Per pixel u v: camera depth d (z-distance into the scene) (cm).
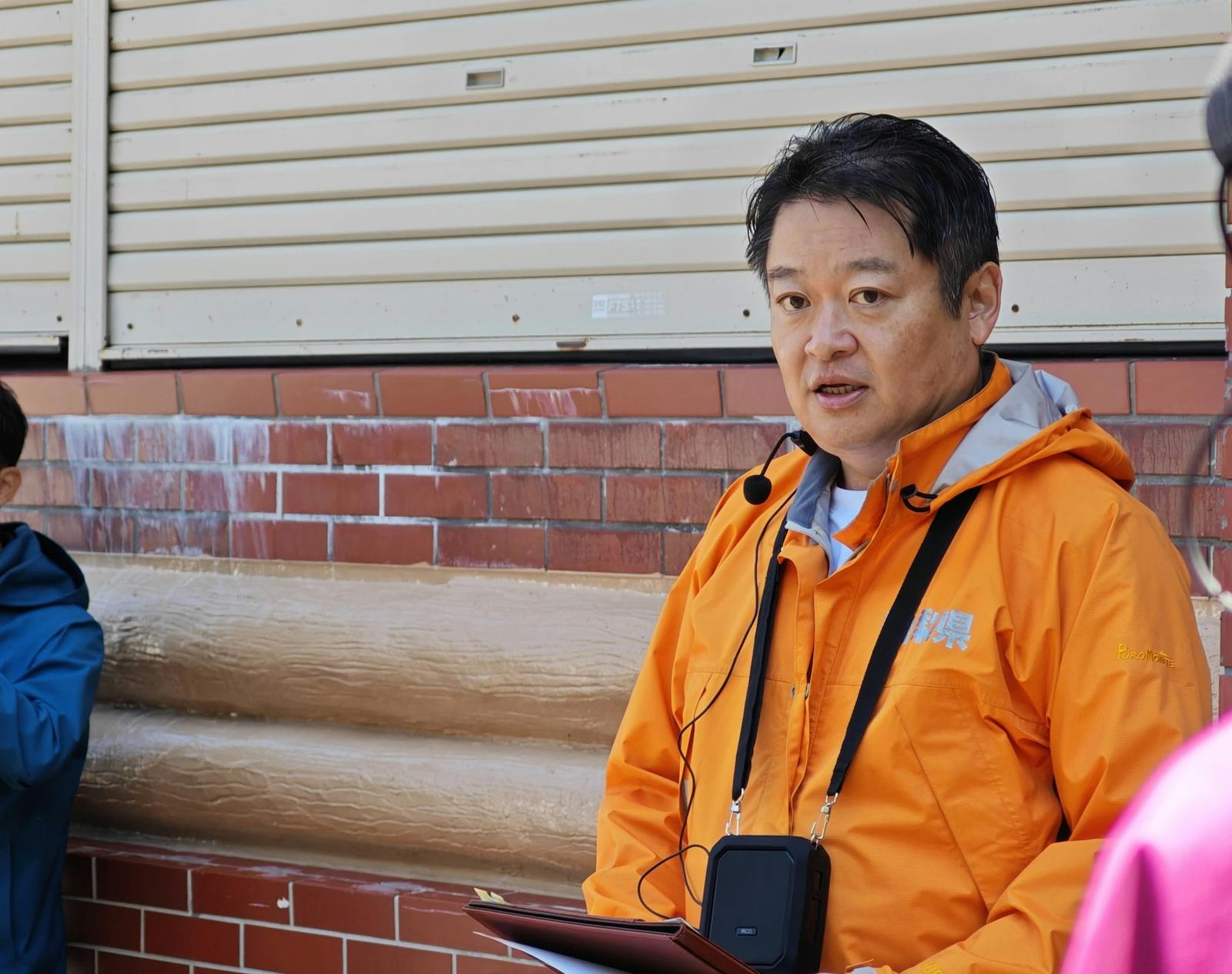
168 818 312
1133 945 89
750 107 289
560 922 145
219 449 327
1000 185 270
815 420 174
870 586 171
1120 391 248
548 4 306
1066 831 161
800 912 155
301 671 303
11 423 309
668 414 283
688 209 294
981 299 178
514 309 311
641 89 299
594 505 290
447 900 279
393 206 321
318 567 319
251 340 336
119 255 351
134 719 322
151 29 344
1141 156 260
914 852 158
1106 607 155
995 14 270
